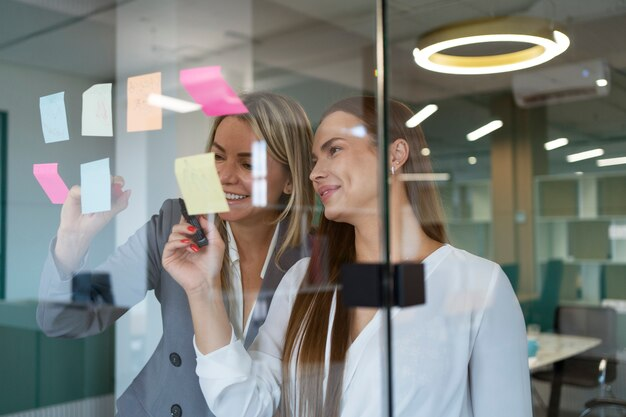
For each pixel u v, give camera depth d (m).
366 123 1.02
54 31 1.45
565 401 1.76
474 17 2.36
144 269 1.23
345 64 1.08
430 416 0.97
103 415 1.29
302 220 1.05
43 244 1.40
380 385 0.97
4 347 1.42
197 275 1.14
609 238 3.24
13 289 1.42
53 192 1.39
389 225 0.99
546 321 2.79
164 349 1.20
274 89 1.11
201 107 1.17
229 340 1.11
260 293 1.08
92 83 1.37
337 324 1.01
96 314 1.31
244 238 1.09
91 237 1.31
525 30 2.69
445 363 0.99
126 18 1.35
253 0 1.16
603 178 3.61
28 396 1.42
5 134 1.47
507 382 1.01
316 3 1.08
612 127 3.67
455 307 1.00
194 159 1.16
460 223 1.44
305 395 1.03
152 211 1.21
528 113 3.49
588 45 3.24
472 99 2.74
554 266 3.15
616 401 1.74
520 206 3.26
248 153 1.10
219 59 1.19
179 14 1.27
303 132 1.07
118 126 1.29
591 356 1.92
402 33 1.46
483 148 3.03
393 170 1.02
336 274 1.01
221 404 1.12
